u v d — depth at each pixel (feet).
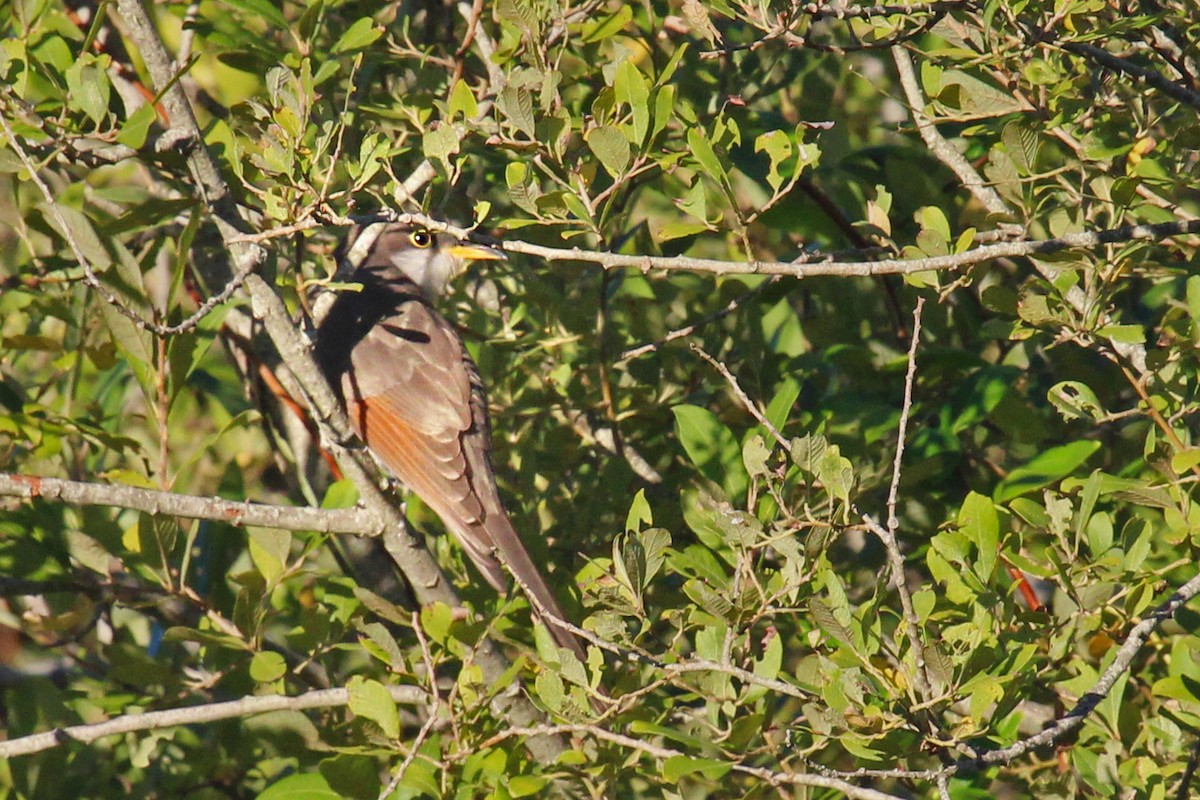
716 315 35.81
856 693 24.20
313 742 33.78
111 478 33.65
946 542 27.86
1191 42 30.07
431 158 29.53
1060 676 28.81
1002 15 29.19
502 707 32.78
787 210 37.99
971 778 29.66
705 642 28.37
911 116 36.83
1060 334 29.09
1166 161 31.48
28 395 41.73
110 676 37.52
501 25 36.40
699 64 40.04
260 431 49.26
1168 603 25.30
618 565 26.84
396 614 31.35
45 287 39.32
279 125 27.35
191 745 38.40
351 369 38.73
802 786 27.71
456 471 36.37
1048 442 37.35
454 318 44.11
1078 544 28.48
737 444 32.86
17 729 36.94
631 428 41.19
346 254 42.22
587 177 28.35
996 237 31.63
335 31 40.70
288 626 41.96
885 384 37.83
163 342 31.53
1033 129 29.58
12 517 35.01
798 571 26.71
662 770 26.50
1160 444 28.63
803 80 42.80
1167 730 29.71
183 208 31.12
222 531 39.42
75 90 28.25
